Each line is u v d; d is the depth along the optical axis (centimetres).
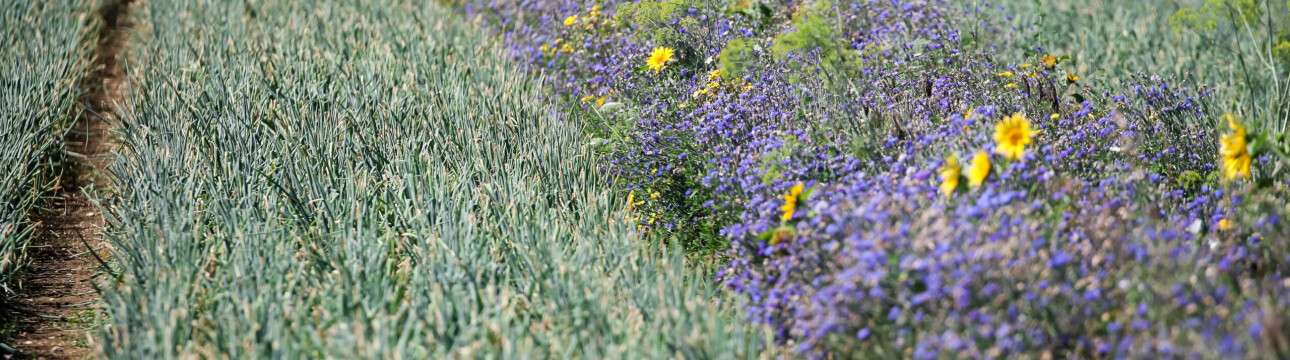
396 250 436
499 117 607
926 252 322
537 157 530
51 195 629
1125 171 434
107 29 1084
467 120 598
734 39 643
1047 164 423
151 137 588
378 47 809
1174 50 764
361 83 688
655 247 443
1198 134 501
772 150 454
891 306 329
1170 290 303
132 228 462
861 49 663
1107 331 314
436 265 393
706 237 476
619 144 570
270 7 1012
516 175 507
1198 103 550
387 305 378
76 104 796
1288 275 344
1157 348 288
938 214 346
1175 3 905
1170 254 318
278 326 347
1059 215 357
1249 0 662
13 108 634
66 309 460
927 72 575
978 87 561
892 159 439
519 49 831
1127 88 583
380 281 394
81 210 615
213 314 386
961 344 297
